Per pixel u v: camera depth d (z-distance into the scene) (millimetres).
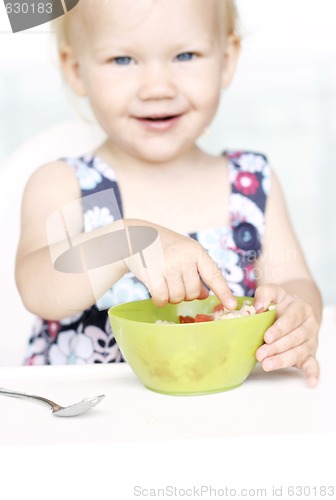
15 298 1223
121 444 514
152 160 1206
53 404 617
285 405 608
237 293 1232
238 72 2797
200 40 1145
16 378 729
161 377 653
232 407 608
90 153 1284
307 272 1287
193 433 537
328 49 2793
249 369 682
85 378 726
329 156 2855
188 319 752
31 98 2639
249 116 2848
